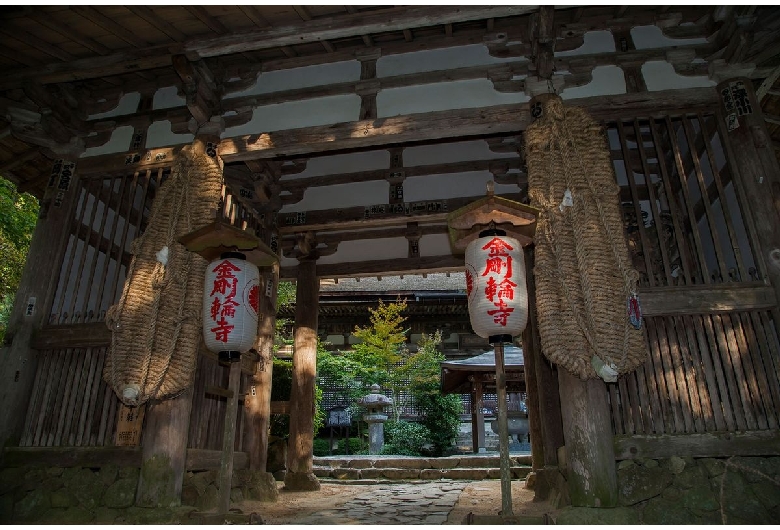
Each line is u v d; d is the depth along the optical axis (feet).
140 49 20.20
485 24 21.12
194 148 20.83
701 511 14.56
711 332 16.38
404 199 29.27
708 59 19.24
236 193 24.47
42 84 21.21
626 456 15.33
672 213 17.70
